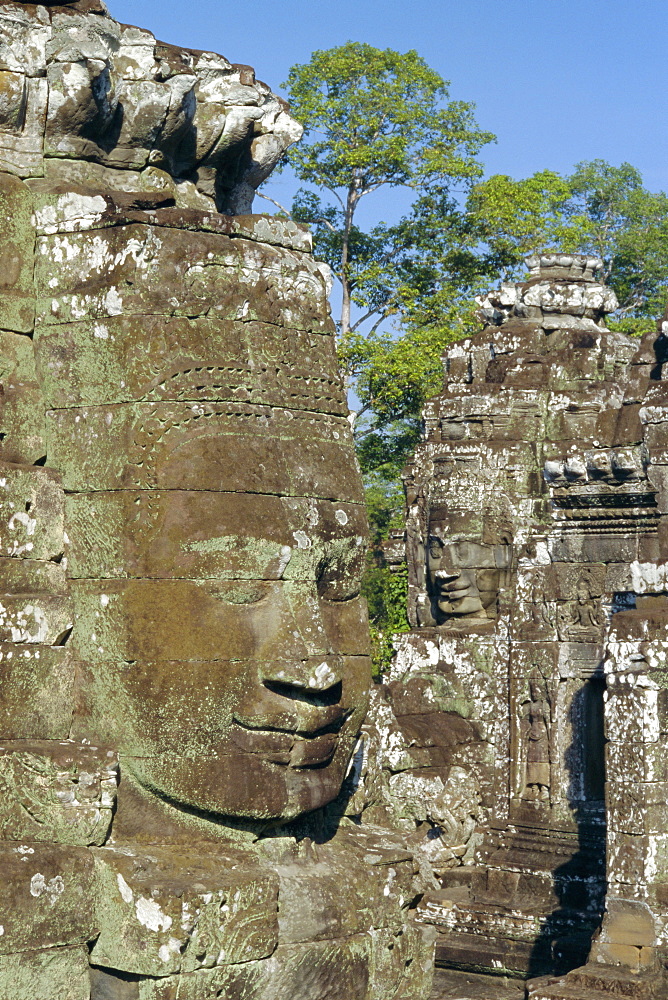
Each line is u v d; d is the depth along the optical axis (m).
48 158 6.56
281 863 6.43
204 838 6.16
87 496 6.19
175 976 5.75
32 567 6.11
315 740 6.23
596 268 16.58
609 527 13.03
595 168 37.69
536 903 12.81
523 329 15.80
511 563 14.88
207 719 5.97
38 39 6.43
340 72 28.39
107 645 6.08
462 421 15.68
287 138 7.62
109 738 6.07
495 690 14.12
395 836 7.45
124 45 6.73
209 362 6.13
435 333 26.73
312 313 6.71
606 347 15.58
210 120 7.11
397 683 14.88
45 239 6.39
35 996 5.64
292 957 6.23
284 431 6.38
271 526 6.14
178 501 5.98
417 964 7.30
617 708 10.01
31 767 5.82
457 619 15.09
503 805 13.77
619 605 12.58
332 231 29.11
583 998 9.35
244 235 6.51
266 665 6.04
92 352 6.22
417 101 28.98
